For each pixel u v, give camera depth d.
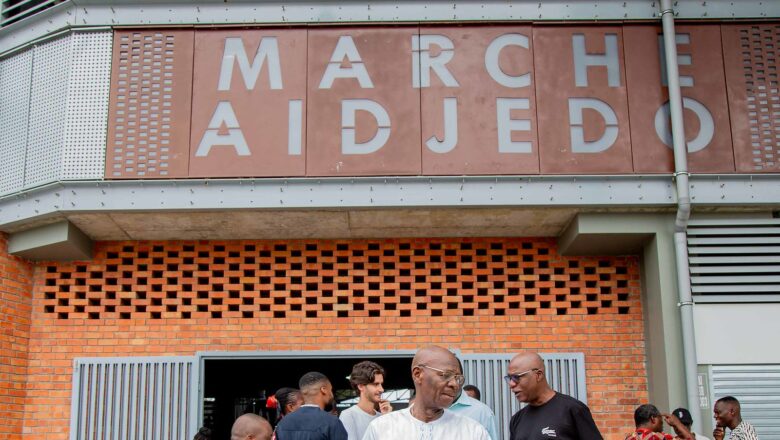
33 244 9.28
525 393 5.30
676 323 8.74
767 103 9.09
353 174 8.81
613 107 9.01
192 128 8.95
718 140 8.97
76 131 8.98
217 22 9.21
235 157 8.87
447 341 9.40
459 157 8.86
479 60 9.14
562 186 8.80
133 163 8.88
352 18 9.21
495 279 9.57
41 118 9.27
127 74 9.12
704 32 9.25
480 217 9.09
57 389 9.41
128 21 9.24
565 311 9.53
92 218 9.03
